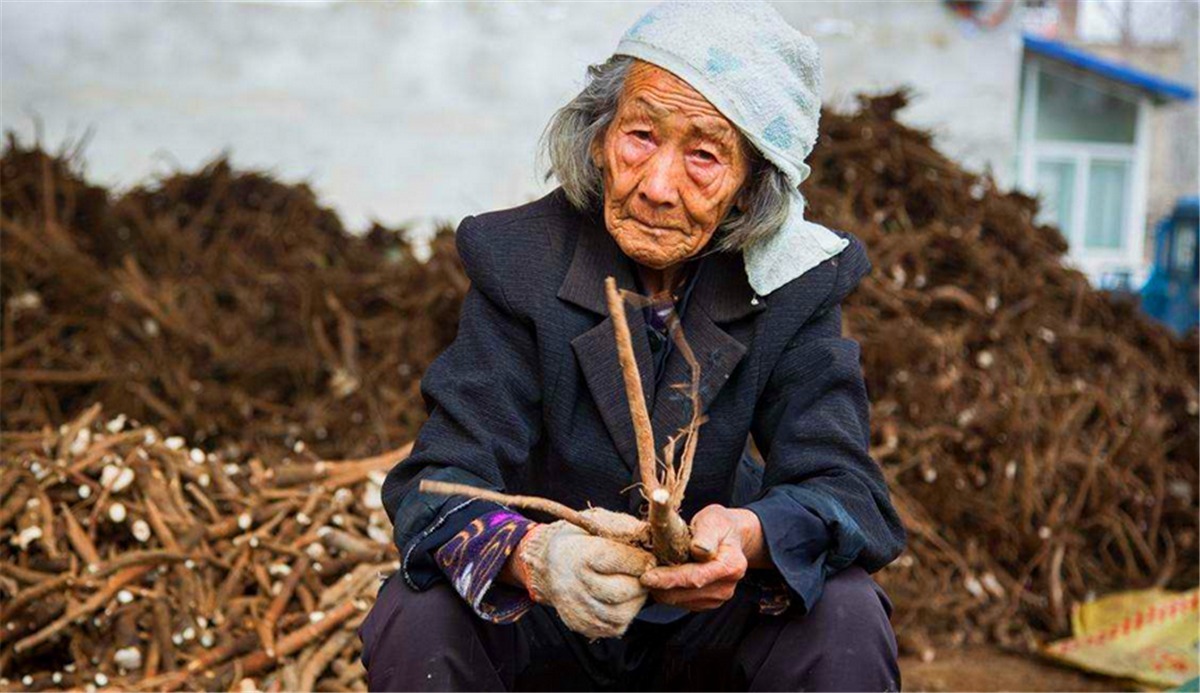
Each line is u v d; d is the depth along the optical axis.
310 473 3.00
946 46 8.18
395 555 2.76
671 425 1.81
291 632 2.61
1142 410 4.41
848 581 1.74
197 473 2.94
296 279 5.20
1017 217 4.89
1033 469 4.00
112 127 8.16
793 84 1.71
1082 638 3.59
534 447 1.88
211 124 8.27
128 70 8.16
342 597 2.66
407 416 4.61
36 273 4.90
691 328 1.83
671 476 1.58
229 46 8.27
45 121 8.09
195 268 5.36
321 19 8.35
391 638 1.65
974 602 3.76
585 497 1.85
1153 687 3.29
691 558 1.53
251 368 4.71
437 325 4.94
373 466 3.05
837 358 1.82
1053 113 11.16
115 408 4.50
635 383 1.53
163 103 8.21
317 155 8.41
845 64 8.15
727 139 1.67
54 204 5.35
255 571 2.74
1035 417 4.14
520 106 8.57
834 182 4.68
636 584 1.52
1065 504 4.08
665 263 1.73
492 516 1.64
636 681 1.94
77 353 4.75
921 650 3.58
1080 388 4.38
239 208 5.86
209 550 2.76
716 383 1.80
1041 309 4.62
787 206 1.76
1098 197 11.28
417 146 8.49
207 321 4.93
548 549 1.53
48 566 2.64
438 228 5.57
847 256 1.89
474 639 1.66
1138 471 4.27
